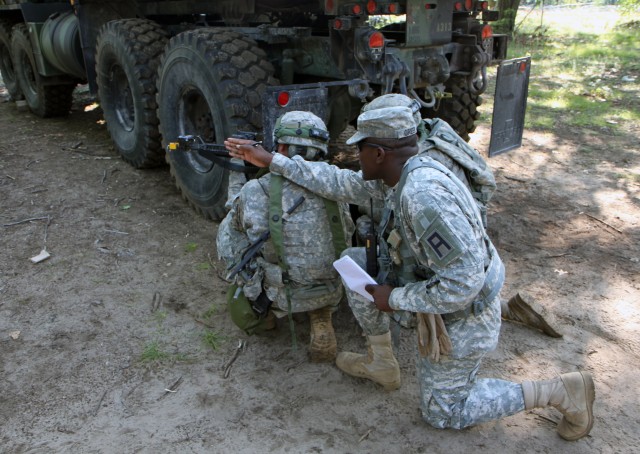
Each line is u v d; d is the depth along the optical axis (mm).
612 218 4316
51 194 4668
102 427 2447
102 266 3668
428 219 1835
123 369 2793
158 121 4738
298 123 2576
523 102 3988
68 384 2697
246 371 2781
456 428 2275
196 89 3957
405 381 2703
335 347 2799
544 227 4188
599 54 10930
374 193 2414
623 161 5527
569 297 3316
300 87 3104
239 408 2549
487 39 3975
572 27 15570
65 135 6297
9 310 3238
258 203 2617
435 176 1870
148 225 4188
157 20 5828
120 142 5246
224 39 3807
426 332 2053
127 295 3381
